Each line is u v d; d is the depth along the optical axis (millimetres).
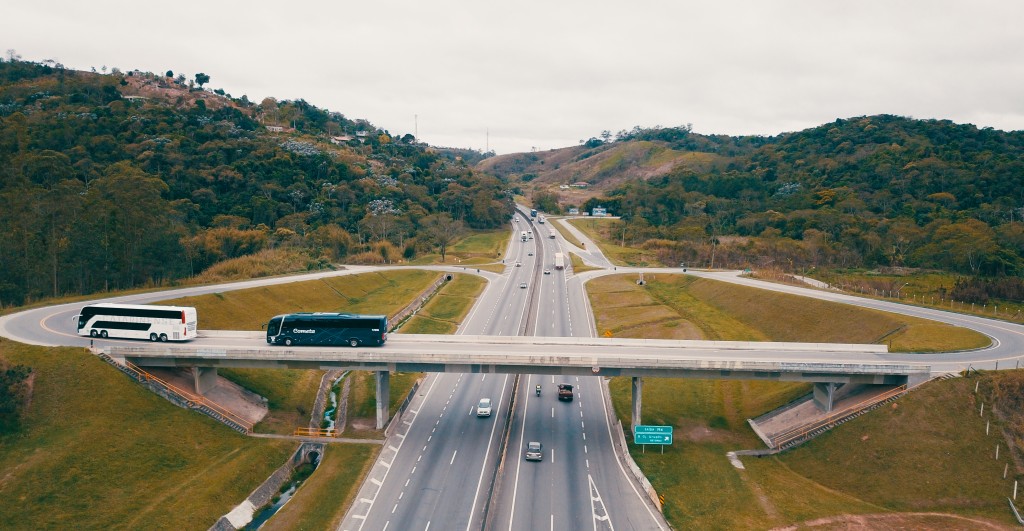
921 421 75312
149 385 82000
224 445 78188
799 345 94812
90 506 62625
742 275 184125
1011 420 72438
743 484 72625
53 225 132625
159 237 148250
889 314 114812
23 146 187625
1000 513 64125
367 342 91188
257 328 124125
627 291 173375
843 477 73250
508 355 84812
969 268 181125
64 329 95688
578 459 79625
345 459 78062
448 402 97688
